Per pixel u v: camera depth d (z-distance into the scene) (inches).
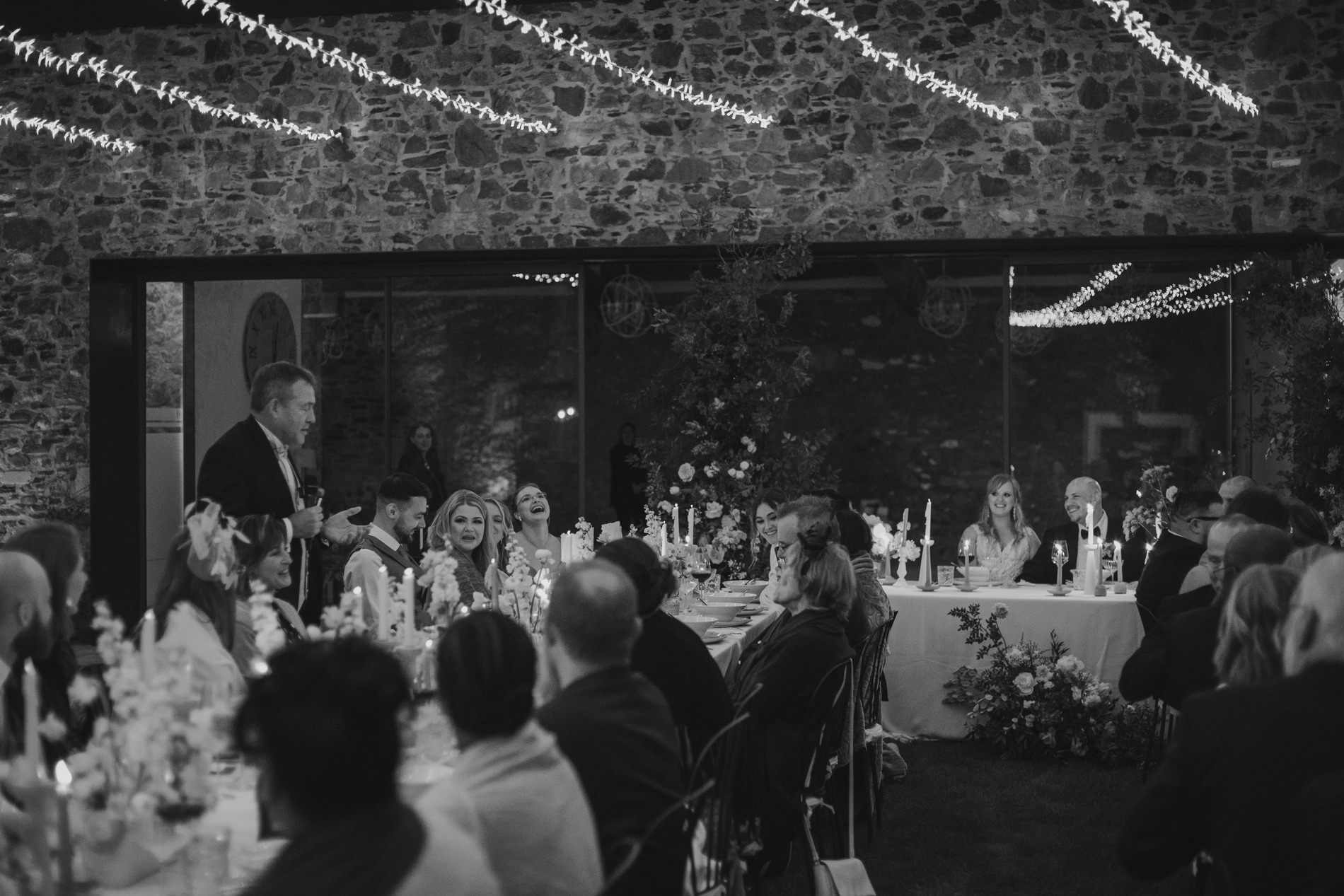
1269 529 158.1
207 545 129.5
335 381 422.0
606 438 408.8
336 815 62.0
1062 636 288.4
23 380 422.9
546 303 412.2
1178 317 387.2
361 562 212.8
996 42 373.4
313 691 61.7
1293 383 327.9
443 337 417.1
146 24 412.2
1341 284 323.6
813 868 169.8
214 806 97.0
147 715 92.7
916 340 408.5
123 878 94.7
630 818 108.7
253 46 408.5
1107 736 270.5
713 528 354.9
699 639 157.6
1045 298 395.2
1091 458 395.2
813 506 207.3
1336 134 359.6
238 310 427.2
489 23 397.1
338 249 404.5
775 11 384.2
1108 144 368.8
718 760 137.4
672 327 370.0
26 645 131.7
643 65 390.0
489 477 414.9
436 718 131.1
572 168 393.7
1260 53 362.6
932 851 211.9
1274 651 116.7
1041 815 233.0
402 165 401.4
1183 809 97.6
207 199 410.9
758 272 364.8
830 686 179.3
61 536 147.9
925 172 376.2
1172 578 246.7
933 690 296.4
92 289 418.0
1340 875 75.1
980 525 342.0
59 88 418.9
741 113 385.1
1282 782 92.8
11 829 89.1
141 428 427.5
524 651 93.6
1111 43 368.5
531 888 88.7
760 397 362.3
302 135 406.0
